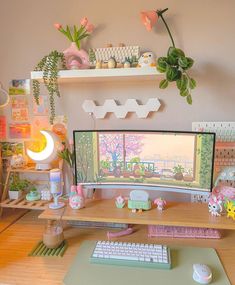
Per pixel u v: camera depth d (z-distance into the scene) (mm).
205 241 1181
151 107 1361
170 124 1379
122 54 1290
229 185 1329
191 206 1278
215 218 1147
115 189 1459
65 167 1476
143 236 1227
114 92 1406
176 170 1215
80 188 1276
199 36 1303
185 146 1191
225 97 1322
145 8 1326
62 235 1154
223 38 1290
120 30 1353
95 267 991
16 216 1463
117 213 1200
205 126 1343
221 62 1303
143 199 1236
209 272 909
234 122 1324
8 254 1095
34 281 927
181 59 1096
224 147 1339
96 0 1357
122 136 1248
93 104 1410
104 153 1273
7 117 1501
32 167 1463
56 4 1390
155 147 1224
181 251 1096
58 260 1052
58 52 1345
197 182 1197
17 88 1473
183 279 918
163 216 1168
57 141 1380
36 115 1477
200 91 1337
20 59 1451
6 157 1525
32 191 1443
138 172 1255
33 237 1233
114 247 1079
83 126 1448
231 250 1108
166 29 1316
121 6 1342
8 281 928
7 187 1462
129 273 953
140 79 1347
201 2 1288
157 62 1130
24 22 1425
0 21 1441
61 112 1457
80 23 1374
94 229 1299
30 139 1494
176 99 1361
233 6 1270
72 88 1435
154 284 892
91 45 1379
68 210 1231
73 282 904
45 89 1454
